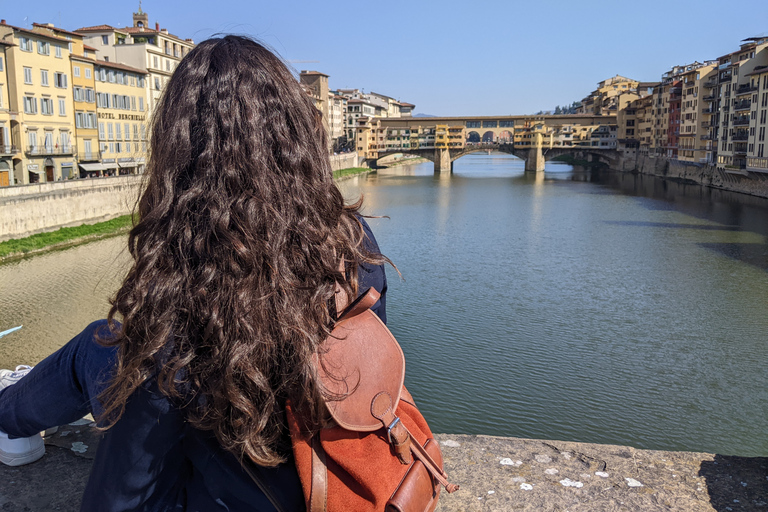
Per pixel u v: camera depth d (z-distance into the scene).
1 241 35.66
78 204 41.47
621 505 2.31
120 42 63.97
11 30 45.06
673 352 24.20
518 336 25.73
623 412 19.06
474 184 99.75
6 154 44.47
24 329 23.70
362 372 1.16
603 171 135.00
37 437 2.39
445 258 42.12
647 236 49.69
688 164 100.00
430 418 18.06
